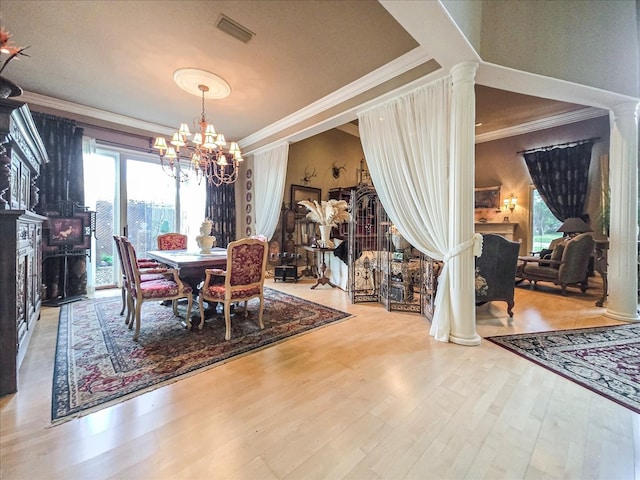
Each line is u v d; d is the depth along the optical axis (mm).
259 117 4727
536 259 4762
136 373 1976
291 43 2805
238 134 5648
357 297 3957
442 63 2461
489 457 1274
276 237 6238
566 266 4395
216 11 2387
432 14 1866
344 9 2357
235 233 6215
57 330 2795
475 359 2230
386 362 2172
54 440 1352
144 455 1274
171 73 3367
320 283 5008
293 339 2611
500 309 3686
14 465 1205
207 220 3746
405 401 1684
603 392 1786
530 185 6168
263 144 5535
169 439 1372
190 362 2145
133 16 2447
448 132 2744
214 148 3746
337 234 6367
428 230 2920
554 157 5734
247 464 1233
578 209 5512
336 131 7480
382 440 1376
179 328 2879
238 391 1777
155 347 2414
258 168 5762
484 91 4535
